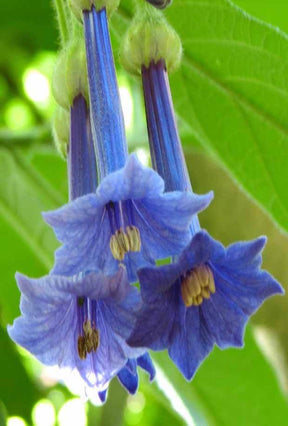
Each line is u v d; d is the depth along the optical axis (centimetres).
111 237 32
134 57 36
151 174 31
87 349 32
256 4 49
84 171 35
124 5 40
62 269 32
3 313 51
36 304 32
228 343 33
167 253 32
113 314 32
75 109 36
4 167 48
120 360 32
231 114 42
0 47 59
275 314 50
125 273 32
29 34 56
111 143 34
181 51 36
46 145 48
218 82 42
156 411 62
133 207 33
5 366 52
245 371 46
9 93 66
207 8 41
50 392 67
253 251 32
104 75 34
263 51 41
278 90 42
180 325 32
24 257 50
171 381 44
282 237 50
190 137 49
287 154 42
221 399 46
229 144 43
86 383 33
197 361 32
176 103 43
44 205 48
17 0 53
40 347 32
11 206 47
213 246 31
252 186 43
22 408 53
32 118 68
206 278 32
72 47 36
